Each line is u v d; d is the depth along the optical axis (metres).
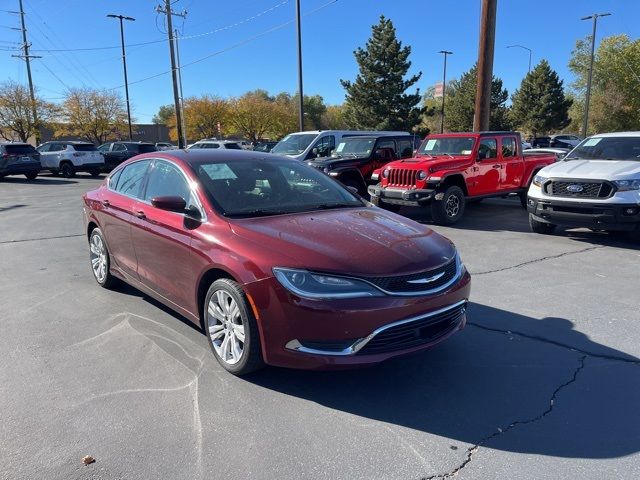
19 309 5.23
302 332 3.23
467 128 56.81
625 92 55.69
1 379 3.72
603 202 7.55
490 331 4.55
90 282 6.21
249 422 3.17
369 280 3.24
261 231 3.68
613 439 2.97
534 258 7.18
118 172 5.70
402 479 2.65
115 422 3.16
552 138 39.62
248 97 59.31
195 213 4.11
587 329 4.59
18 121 39.50
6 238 9.24
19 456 2.84
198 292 3.98
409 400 3.42
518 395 3.48
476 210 12.25
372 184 12.58
